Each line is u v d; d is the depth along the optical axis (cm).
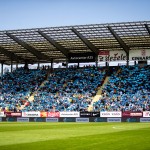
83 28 5472
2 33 5906
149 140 2105
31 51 6756
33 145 1823
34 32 5781
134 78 6669
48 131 3052
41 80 7344
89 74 7131
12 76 7644
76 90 6762
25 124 4647
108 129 3369
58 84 7081
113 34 5578
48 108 6366
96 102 6191
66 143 1930
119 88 6494
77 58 6988
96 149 1644
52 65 7612
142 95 6153
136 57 6625
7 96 7019
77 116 5850
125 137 2342
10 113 6244
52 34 5853
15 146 1773
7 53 7175
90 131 3053
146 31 5484
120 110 5816
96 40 6112
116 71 7012
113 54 6762
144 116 5412
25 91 7094
